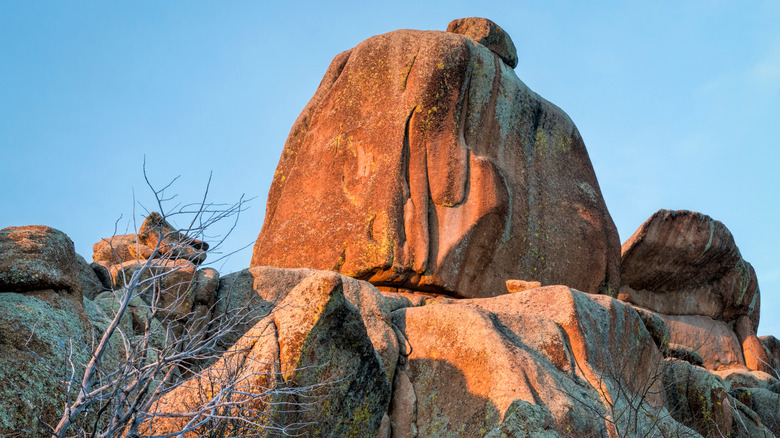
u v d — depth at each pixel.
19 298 6.84
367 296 8.41
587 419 7.74
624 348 9.48
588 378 8.42
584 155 11.96
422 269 9.80
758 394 11.05
